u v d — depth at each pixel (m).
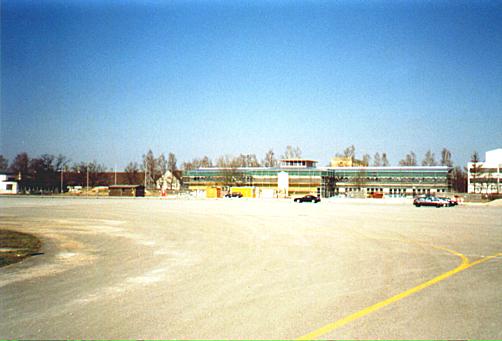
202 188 112.62
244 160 140.00
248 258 15.95
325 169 104.94
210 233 24.38
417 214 41.25
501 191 98.75
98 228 27.02
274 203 65.25
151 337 7.56
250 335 7.65
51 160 114.56
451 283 11.83
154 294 10.46
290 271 13.45
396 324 8.30
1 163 129.12
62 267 14.09
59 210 44.34
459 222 32.22
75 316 8.72
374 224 30.30
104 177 138.75
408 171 104.12
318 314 8.89
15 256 16.34
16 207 49.38
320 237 22.58
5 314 8.86
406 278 12.45
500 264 14.83
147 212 41.69
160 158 139.38
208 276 12.65
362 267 14.18
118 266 14.28
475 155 93.62
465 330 8.01
